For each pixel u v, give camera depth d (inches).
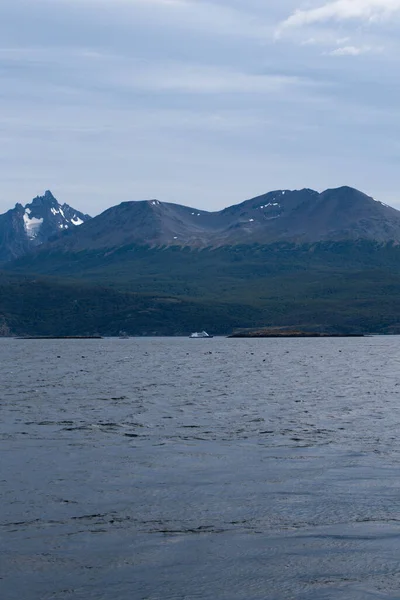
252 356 5949.8
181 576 713.6
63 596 669.9
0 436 1501.0
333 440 1445.6
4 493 1007.6
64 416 1829.5
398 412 1910.7
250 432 1556.3
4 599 663.1
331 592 675.4
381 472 1136.8
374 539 811.4
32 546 791.1
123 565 740.0
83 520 882.8
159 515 904.9
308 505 946.7
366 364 4584.2
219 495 1000.2
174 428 1615.4
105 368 4247.0
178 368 4205.2
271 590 681.0
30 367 4419.3
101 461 1233.4
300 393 2502.5
